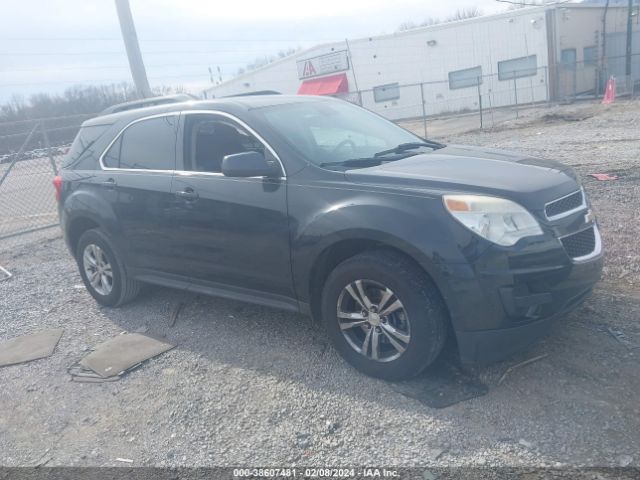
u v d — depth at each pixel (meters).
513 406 3.45
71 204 5.79
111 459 3.48
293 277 4.18
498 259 3.41
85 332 5.35
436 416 3.45
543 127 18.47
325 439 3.40
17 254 8.85
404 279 3.59
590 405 3.38
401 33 32.00
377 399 3.69
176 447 3.51
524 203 3.52
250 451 3.38
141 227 5.16
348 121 5.10
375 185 3.82
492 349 3.52
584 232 3.87
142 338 5.01
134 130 5.43
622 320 4.27
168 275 5.13
